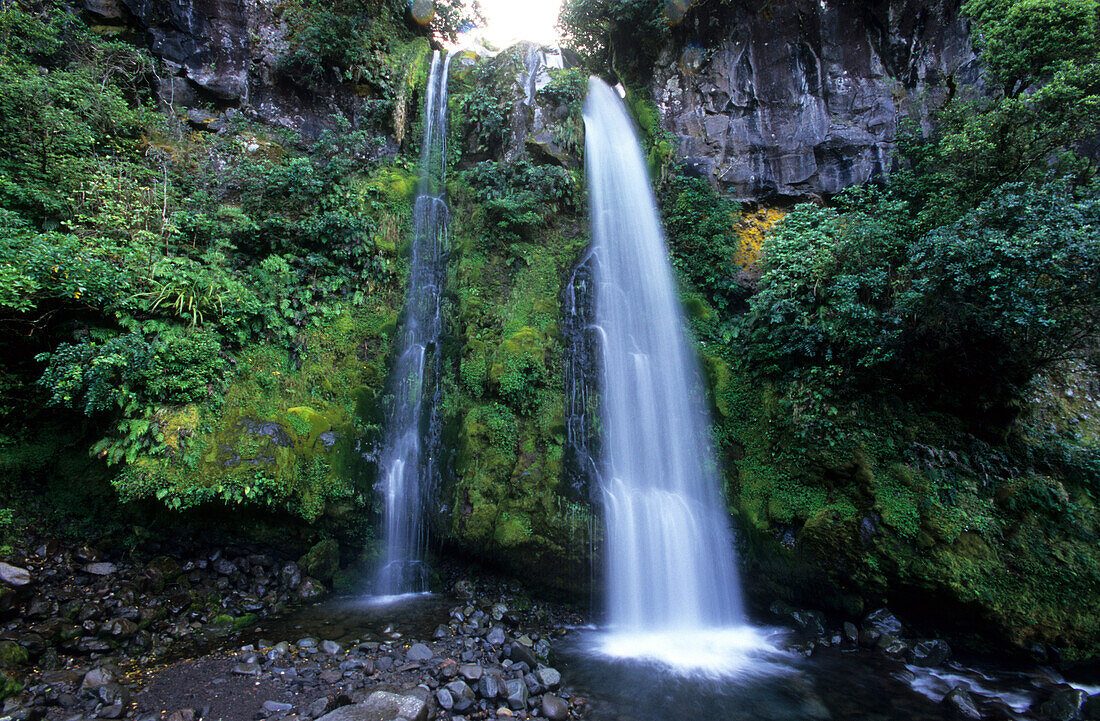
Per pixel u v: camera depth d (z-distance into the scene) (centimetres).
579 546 850
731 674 693
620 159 1329
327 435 893
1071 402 937
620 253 1202
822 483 843
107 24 1115
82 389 726
